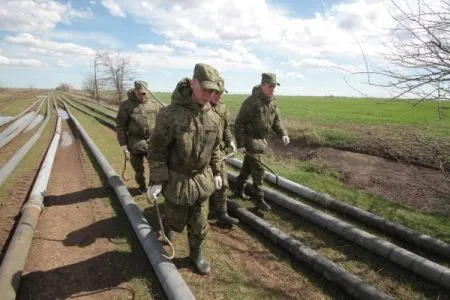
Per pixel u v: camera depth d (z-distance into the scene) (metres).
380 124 13.70
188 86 3.61
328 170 8.88
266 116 5.92
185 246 4.98
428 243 4.89
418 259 4.35
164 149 3.74
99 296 3.88
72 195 7.03
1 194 7.18
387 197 7.05
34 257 4.64
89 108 31.86
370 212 6.18
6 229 5.48
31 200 6.14
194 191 3.86
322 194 6.66
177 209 3.98
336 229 5.34
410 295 4.05
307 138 11.45
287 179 7.74
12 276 3.90
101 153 10.05
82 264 4.50
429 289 4.12
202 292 3.97
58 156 11.03
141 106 6.57
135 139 6.67
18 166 9.66
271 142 12.74
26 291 3.94
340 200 6.77
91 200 6.73
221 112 5.10
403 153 8.72
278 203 6.49
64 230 5.44
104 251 4.81
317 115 18.36
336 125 13.68
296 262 4.63
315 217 5.71
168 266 3.95
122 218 5.86
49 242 5.05
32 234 5.05
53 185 7.70
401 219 5.89
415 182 7.36
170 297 3.57
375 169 8.45
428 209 6.34
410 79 4.16
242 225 5.77
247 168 6.57
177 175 3.87
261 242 5.18
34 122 22.05
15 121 21.67
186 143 3.63
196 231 4.18
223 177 5.52
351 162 9.17
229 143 5.45
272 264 4.60
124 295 3.89
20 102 42.12
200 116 3.65
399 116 17.05
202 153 3.79
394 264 4.61
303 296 3.96
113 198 6.81
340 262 4.71
